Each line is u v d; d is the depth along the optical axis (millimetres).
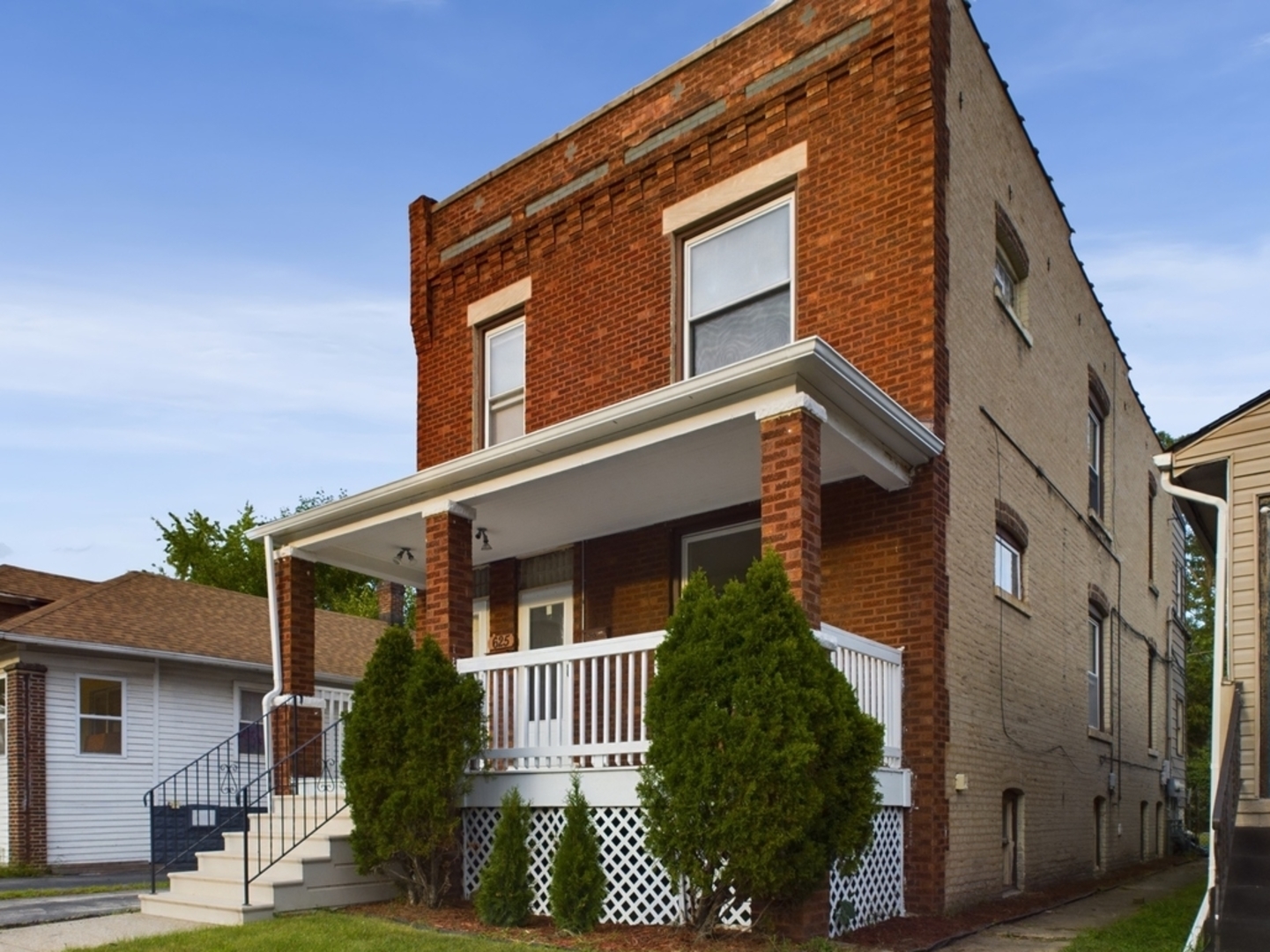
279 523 12297
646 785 7613
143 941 7859
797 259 10875
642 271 12180
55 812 16750
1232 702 8148
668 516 11477
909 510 9625
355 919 8625
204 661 18500
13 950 7742
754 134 11414
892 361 9992
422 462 14469
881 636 9602
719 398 8547
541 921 8656
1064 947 7867
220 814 17469
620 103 12727
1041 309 13438
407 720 9281
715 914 7531
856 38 10766
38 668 16891
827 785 7332
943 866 9180
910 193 10125
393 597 28062
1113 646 16031
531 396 13195
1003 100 12367
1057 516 13531
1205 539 10594
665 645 7789
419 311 14883
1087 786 13945
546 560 13055
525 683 9578
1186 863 17266
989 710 10516
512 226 13758
